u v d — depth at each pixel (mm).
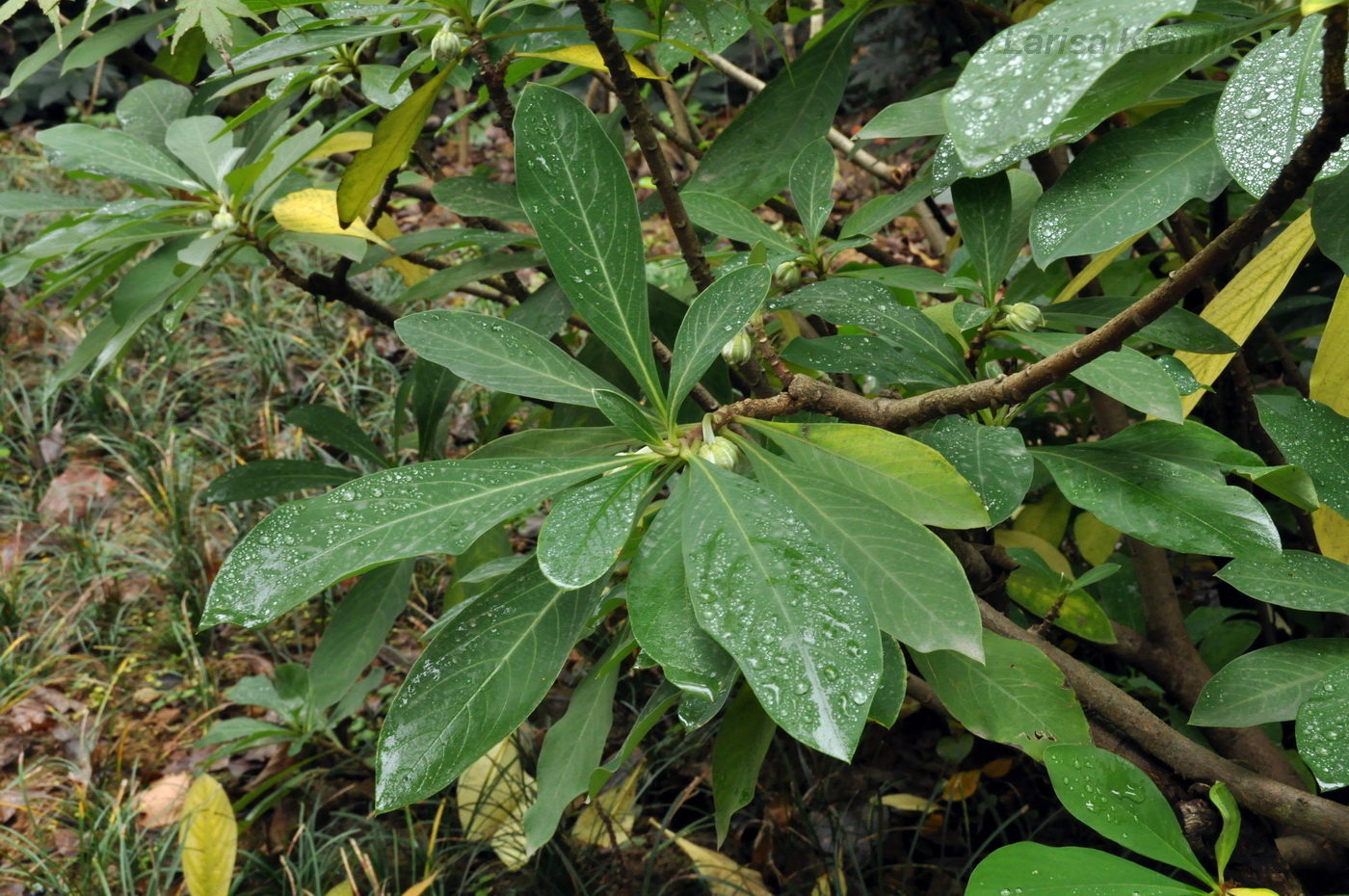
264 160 906
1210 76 931
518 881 1356
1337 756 669
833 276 914
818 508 672
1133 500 719
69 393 2533
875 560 658
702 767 1475
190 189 981
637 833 1421
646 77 883
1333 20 544
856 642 602
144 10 1825
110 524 2236
